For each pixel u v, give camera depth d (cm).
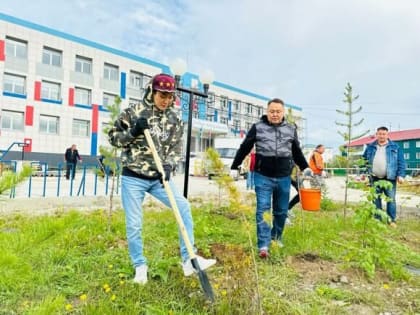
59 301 133
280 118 393
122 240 427
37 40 2572
